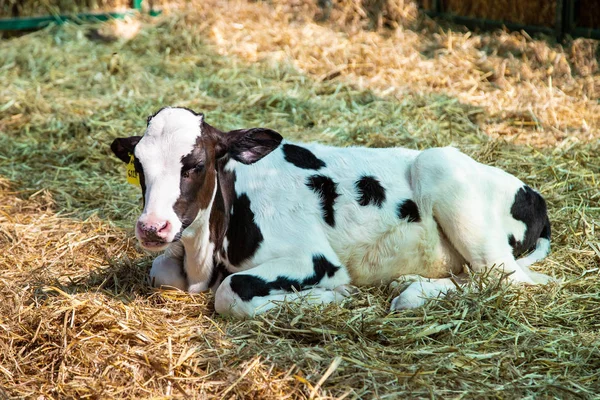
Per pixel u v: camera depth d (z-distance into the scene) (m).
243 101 9.01
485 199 5.21
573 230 5.95
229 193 5.06
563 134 8.00
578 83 9.49
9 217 6.46
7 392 4.13
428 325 4.61
